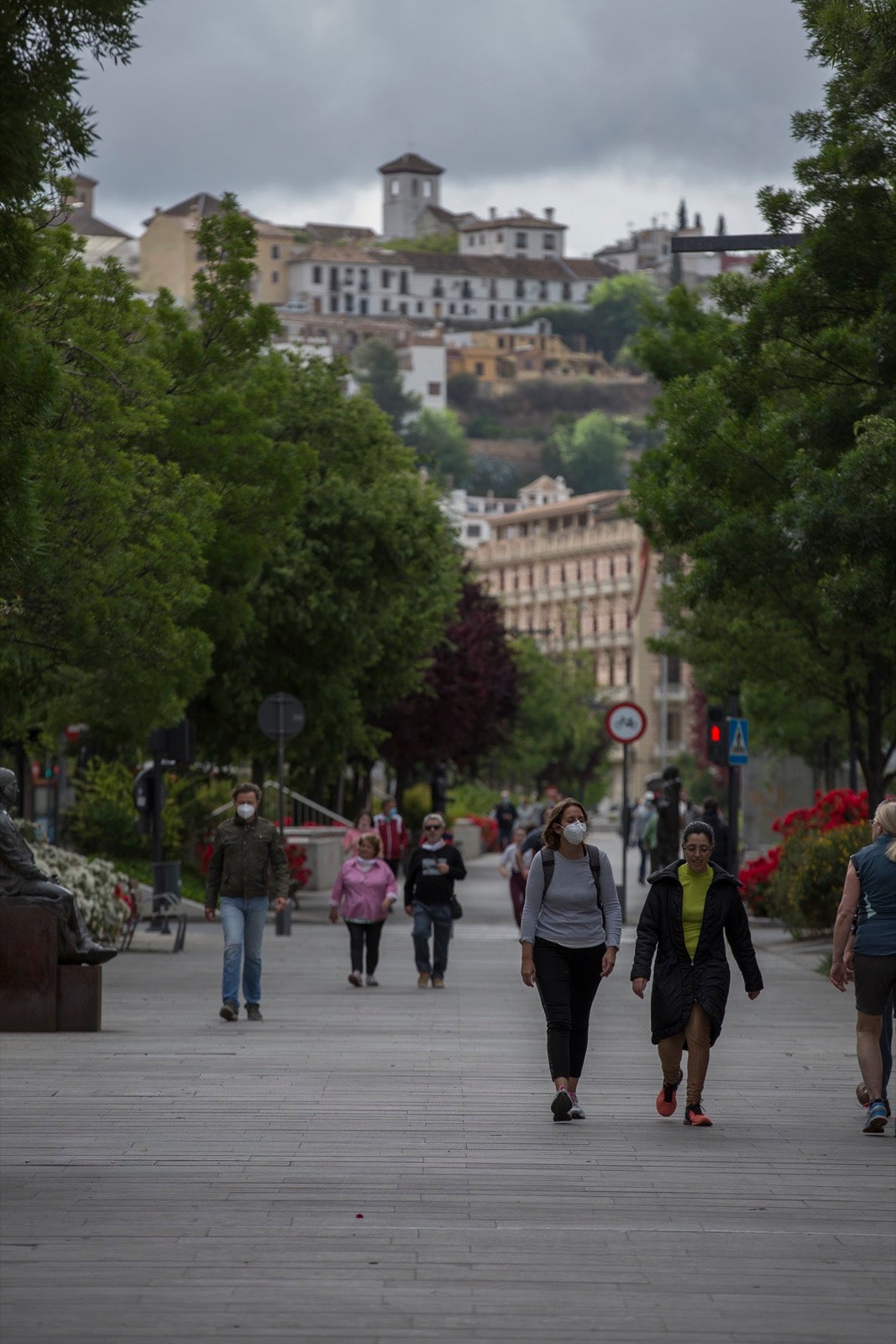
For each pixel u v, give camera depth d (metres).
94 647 31.34
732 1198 15.59
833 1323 11.76
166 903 46.75
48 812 68.81
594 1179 16.31
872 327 29.81
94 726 48.75
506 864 43.66
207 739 64.81
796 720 72.75
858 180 30.11
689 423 34.06
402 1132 18.59
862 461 28.11
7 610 30.45
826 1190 15.93
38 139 14.83
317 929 53.50
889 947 19.06
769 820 87.81
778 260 32.59
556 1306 12.09
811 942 44.25
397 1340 11.26
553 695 171.50
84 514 30.25
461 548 90.50
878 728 42.28
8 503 16.17
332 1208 15.03
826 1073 23.36
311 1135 18.42
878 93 29.66
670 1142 18.20
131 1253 13.44
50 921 27.20
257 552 41.72
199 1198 15.38
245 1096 20.86
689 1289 12.60
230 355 42.53
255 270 42.50
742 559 33.34
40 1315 11.74
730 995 33.62
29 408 16.27
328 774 78.38
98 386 31.25
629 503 41.59
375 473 63.69
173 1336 11.26
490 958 42.34
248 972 29.06
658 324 43.66
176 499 34.06
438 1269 13.04
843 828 44.09
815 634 41.47
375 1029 27.67
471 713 84.81
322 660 62.75
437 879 34.94
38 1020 27.20
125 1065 23.42
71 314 31.48
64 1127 18.78
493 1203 15.29
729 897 19.67
